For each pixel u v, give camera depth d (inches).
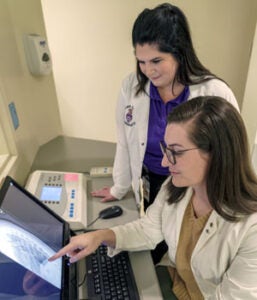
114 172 52.9
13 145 49.0
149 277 34.7
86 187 51.7
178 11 39.3
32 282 26.2
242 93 88.0
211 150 27.3
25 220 30.0
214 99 28.4
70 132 122.4
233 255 30.2
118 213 45.0
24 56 58.5
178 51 40.9
